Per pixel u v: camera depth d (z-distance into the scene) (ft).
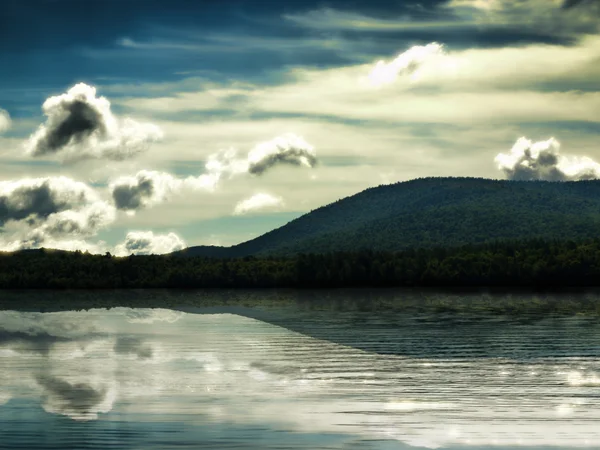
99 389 138.72
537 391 135.44
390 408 121.19
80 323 311.68
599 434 104.83
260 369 163.63
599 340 228.63
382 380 148.56
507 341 227.40
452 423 110.93
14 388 140.26
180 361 178.09
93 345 217.36
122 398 130.00
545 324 298.56
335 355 189.57
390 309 430.20
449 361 177.37
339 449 97.91
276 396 131.34
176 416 116.26
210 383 144.87
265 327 287.89
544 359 181.27
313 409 120.47
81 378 151.53
